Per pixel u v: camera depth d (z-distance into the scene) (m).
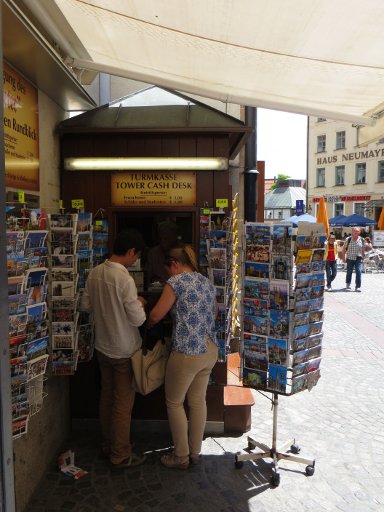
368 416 4.09
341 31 2.47
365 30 2.41
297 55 2.94
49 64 2.67
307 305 2.99
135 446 3.52
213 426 3.73
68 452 3.27
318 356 3.15
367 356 5.95
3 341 1.34
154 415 3.79
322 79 3.41
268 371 3.07
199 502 2.81
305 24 2.41
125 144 3.65
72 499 2.84
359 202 35.25
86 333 3.27
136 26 2.83
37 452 2.99
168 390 3.08
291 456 3.13
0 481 1.33
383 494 2.89
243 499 2.84
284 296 2.93
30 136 2.98
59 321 3.05
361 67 3.06
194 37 2.85
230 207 3.64
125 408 3.20
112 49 3.43
